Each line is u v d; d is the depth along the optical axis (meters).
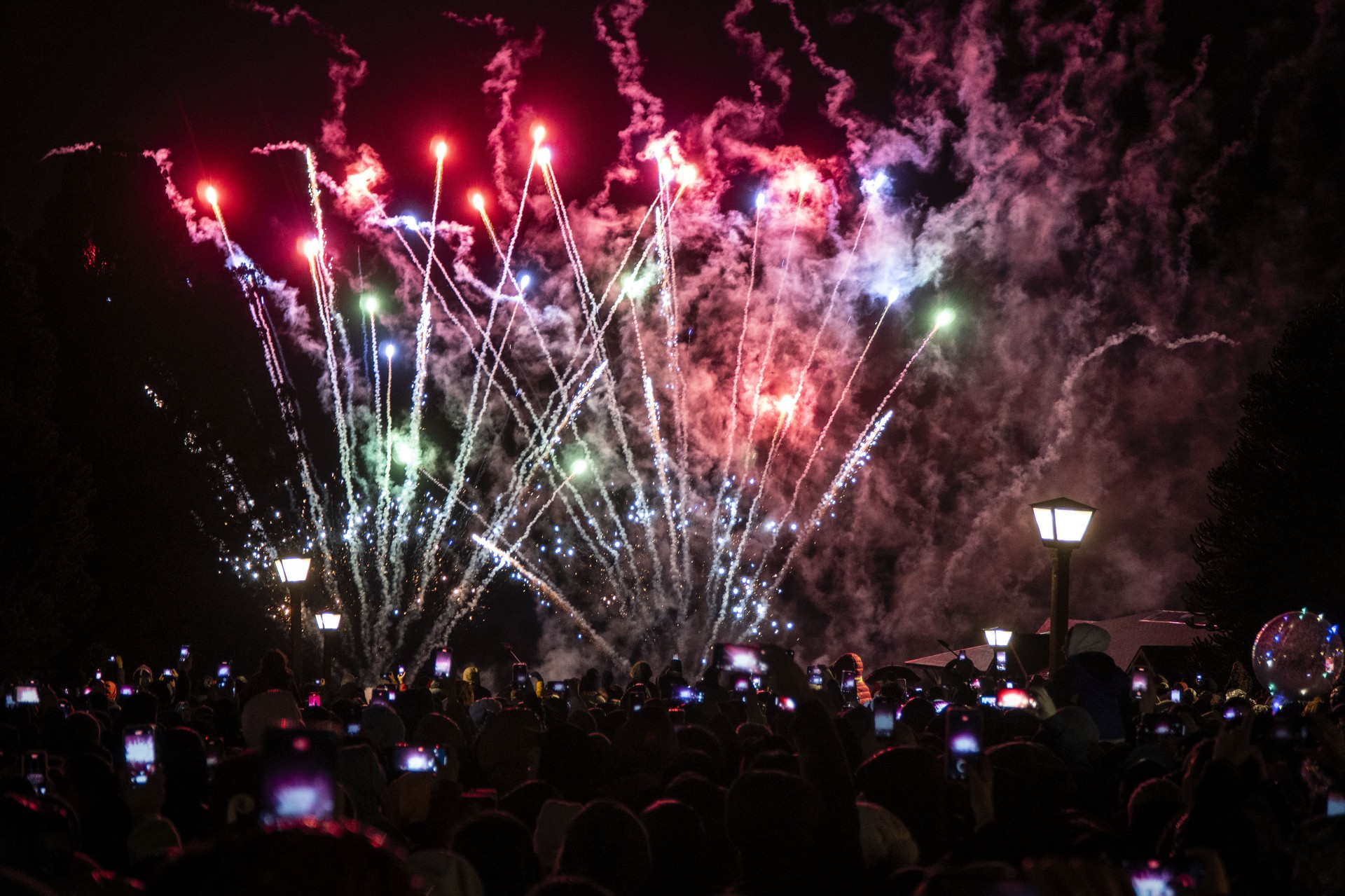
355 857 2.22
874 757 4.68
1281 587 19.39
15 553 20.64
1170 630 23.25
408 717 9.84
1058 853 4.28
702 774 5.51
